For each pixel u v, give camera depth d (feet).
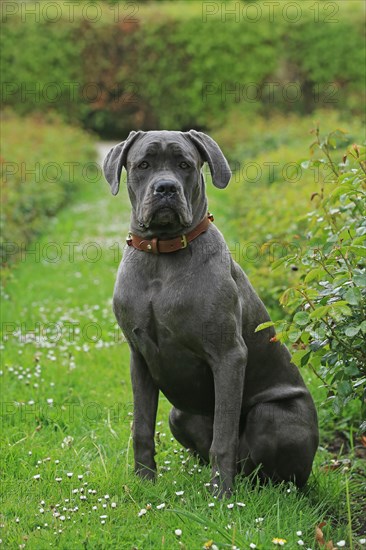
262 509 13.53
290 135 59.21
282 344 15.34
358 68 74.28
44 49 81.25
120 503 13.74
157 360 14.55
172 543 12.18
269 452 14.83
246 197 42.27
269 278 25.50
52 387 20.74
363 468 16.33
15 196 39.86
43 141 60.80
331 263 14.26
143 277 14.35
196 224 14.35
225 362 14.05
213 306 13.94
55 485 14.75
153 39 79.00
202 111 79.00
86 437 17.69
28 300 30.19
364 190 15.07
